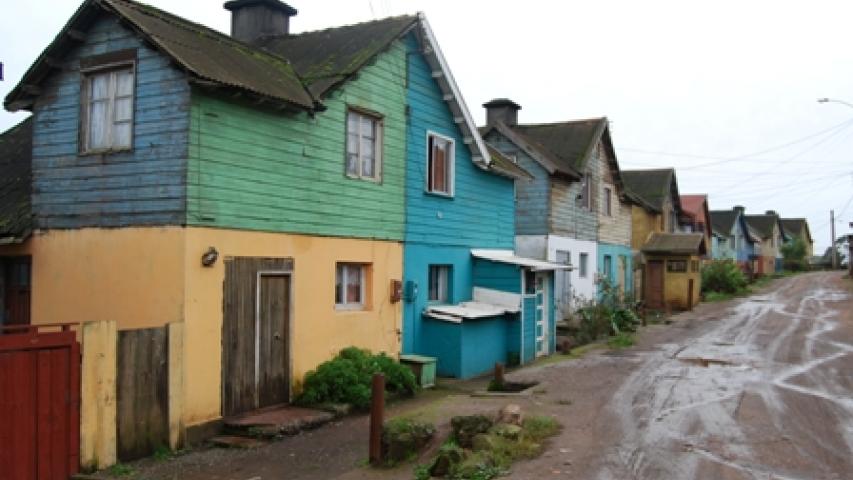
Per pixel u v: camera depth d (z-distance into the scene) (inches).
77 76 415.5
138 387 345.1
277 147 434.3
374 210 528.4
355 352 484.7
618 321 898.7
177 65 370.6
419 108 585.9
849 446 327.0
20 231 424.5
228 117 399.2
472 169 674.2
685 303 1342.3
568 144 1015.0
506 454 308.0
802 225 3754.9
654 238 1405.0
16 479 294.7
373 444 320.8
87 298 403.9
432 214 606.2
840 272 2486.5
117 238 394.6
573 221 968.3
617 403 429.1
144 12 416.2
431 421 373.1
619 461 303.1
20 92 427.8
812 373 537.6
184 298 370.3
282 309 438.9
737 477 280.7
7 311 455.8
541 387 487.8
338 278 504.1
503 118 1069.8
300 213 452.4
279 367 434.9
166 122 380.8
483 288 676.7
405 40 565.6
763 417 387.2
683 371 555.8
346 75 480.1
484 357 625.9
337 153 487.5
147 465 336.8
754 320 1020.5
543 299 743.1
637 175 1562.5
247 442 373.1
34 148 431.5
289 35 594.6
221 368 392.2
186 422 369.7
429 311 594.6
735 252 2439.7
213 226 387.5
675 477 280.8
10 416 294.2
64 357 315.0
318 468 328.8
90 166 407.5
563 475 283.3
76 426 318.0
